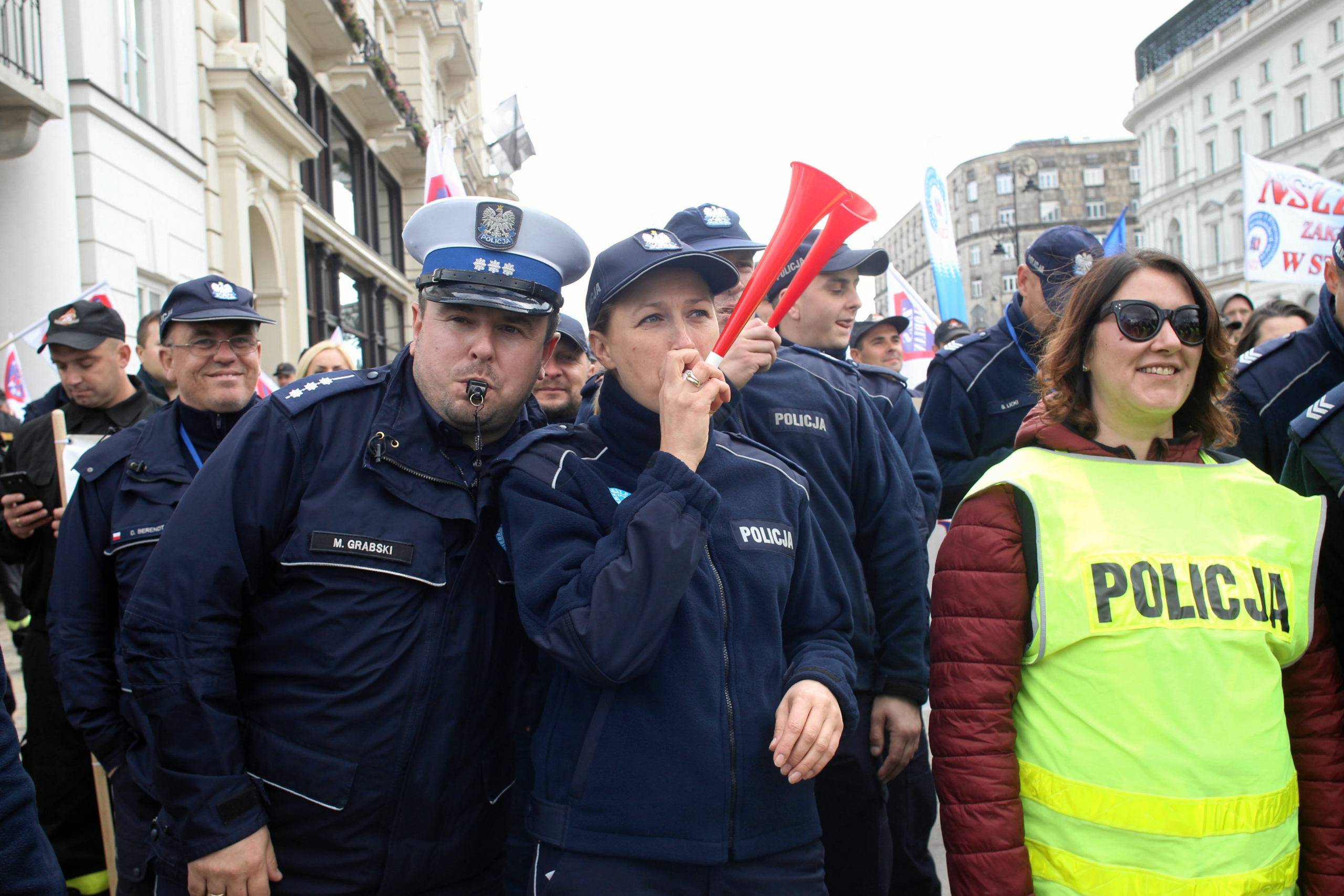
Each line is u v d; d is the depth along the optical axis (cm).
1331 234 689
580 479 180
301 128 1295
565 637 158
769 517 182
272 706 180
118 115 889
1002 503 178
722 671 167
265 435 184
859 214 174
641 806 160
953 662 177
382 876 178
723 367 227
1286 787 167
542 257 189
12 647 672
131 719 246
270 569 183
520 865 185
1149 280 176
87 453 273
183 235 1024
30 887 124
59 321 347
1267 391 270
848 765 236
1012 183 7300
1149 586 167
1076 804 166
